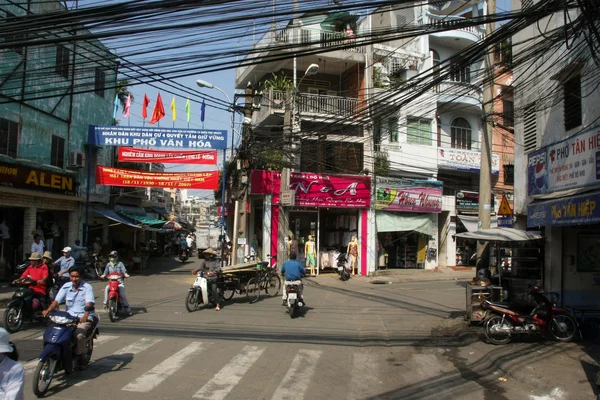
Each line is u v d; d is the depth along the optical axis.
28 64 17.17
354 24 24.27
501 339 9.12
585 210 8.58
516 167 13.20
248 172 20.89
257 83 27.06
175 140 20.70
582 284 11.11
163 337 9.31
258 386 6.42
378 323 11.15
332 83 25.50
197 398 5.87
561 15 11.03
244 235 21.14
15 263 17.61
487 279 10.93
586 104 9.97
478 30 26.03
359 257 22.39
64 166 19.81
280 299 15.12
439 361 8.01
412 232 24.73
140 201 30.70
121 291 11.60
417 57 24.58
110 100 23.64
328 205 21.80
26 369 6.96
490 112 12.30
